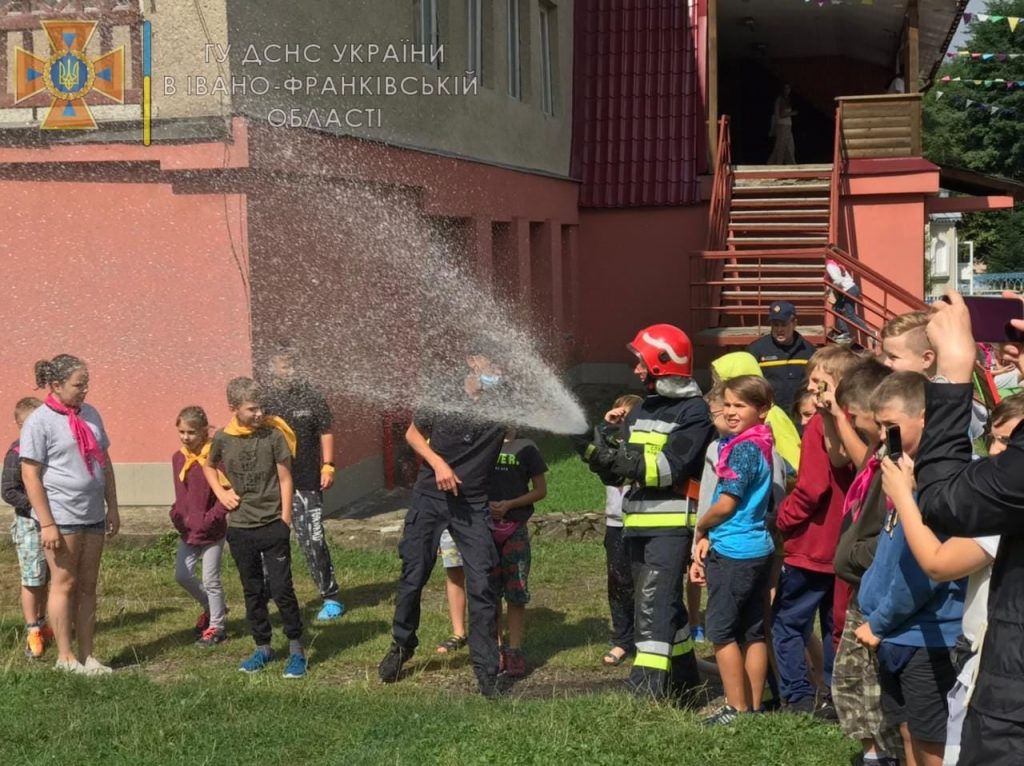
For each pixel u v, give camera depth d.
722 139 19.27
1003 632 3.26
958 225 56.38
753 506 5.79
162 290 10.22
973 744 3.29
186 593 8.82
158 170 10.11
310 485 8.25
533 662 7.26
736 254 17.08
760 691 5.92
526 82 18.36
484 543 6.57
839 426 5.18
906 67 21.23
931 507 3.32
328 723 5.90
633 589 6.70
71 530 6.76
